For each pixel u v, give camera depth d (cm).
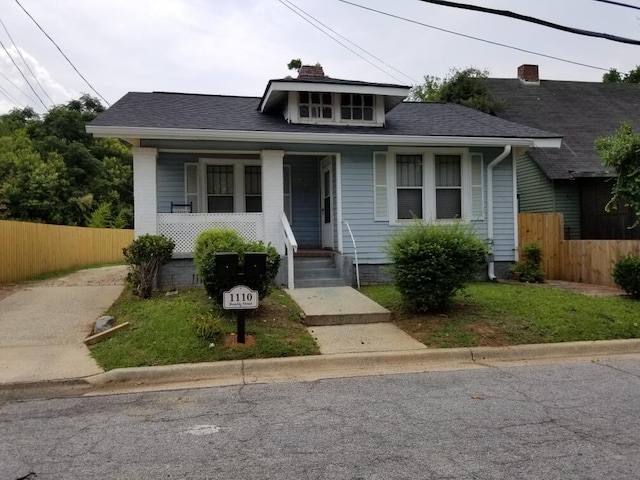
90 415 439
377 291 953
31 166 2327
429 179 1117
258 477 318
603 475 316
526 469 324
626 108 1941
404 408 445
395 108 1373
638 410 434
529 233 1245
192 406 459
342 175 1084
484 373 560
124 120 986
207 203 1173
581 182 1548
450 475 317
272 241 1031
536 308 768
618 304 812
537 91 2003
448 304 780
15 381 521
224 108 1229
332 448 361
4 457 353
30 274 1311
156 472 327
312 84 1086
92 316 810
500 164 1159
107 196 3045
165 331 644
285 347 612
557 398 469
